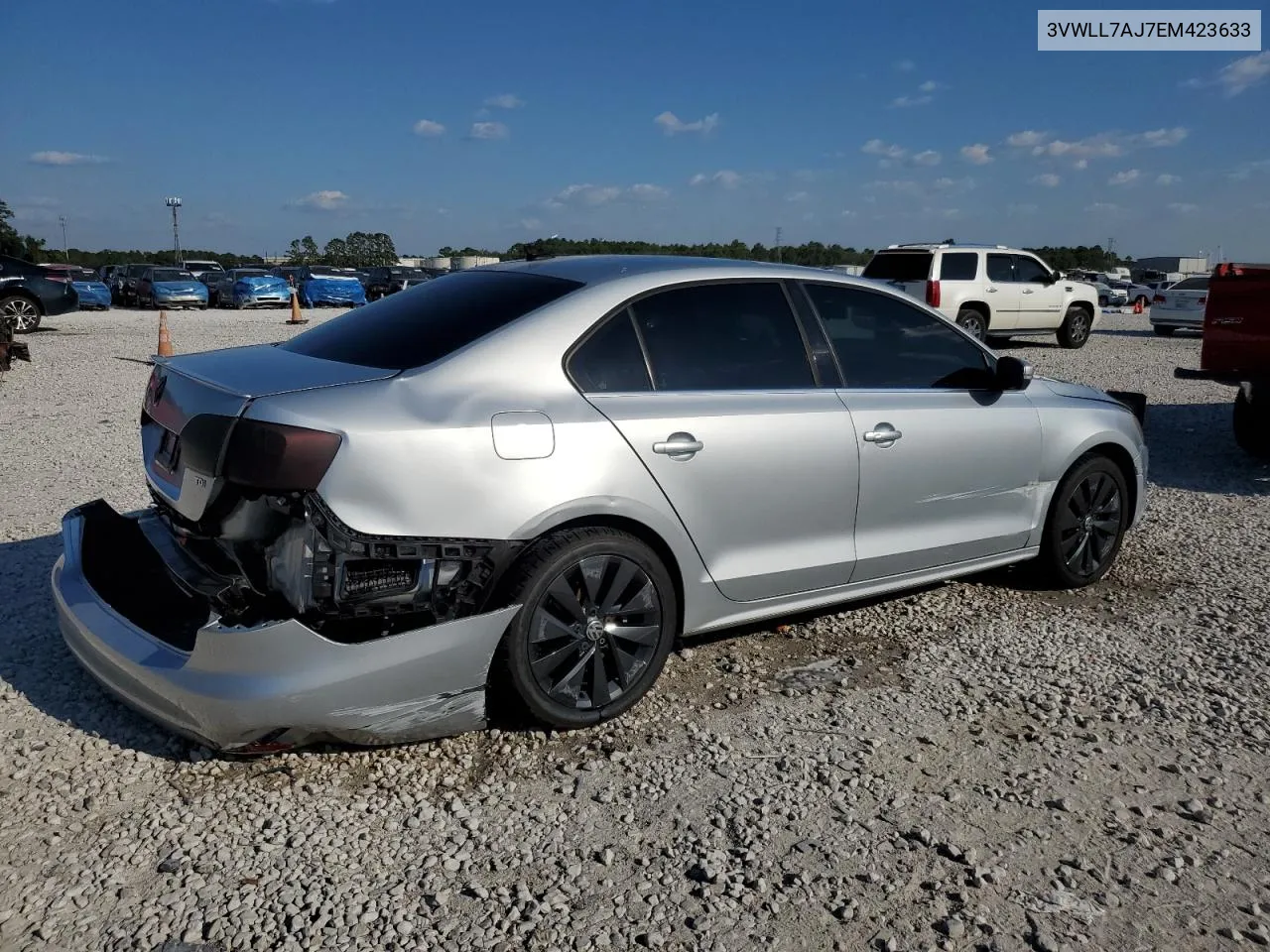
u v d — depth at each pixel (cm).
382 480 314
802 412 415
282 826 309
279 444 305
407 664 324
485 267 443
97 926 263
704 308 407
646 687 384
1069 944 266
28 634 439
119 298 3897
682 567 388
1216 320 845
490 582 338
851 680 423
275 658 310
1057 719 392
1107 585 553
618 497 360
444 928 265
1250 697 414
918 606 514
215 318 2792
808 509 420
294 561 313
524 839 306
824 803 329
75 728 362
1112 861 302
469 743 362
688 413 383
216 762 344
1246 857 306
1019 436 496
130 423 965
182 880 283
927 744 370
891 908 278
